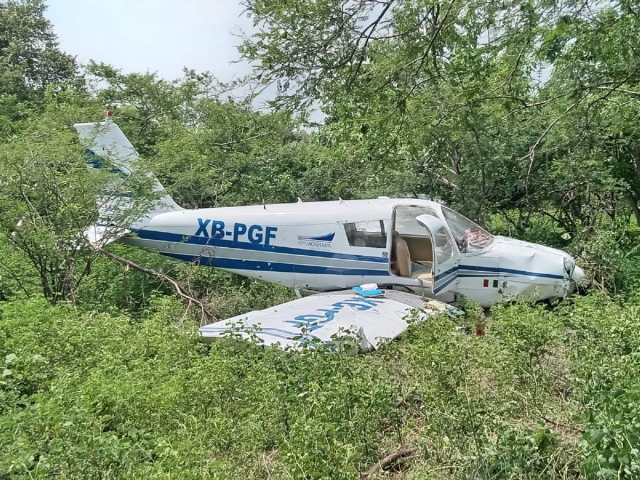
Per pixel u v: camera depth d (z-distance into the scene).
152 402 4.05
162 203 9.63
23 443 3.43
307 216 9.01
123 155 9.88
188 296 8.88
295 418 3.68
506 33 5.94
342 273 8.88
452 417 3.77
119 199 9.16
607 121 9.73
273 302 9.52
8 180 8.32
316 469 3.01
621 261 9.67
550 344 5.15
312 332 6.14
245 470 3.54
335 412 3.78
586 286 9.11
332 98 5.68
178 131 14.48
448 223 8.52
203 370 4.66
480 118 9.94
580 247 10.37
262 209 9.38
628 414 3.30
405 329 6.10
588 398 3.93
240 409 4.21
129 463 3.29
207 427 3.77
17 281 8.80
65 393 4.04
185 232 9.37
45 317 6.30
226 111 12.63
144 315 8.79
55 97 18.28
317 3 4.98
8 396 4.63
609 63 7.21
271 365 4.91
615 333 5.06
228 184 13.90
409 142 7.25
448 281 8.37
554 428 4.09
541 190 12.52
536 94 10.48
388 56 5.59
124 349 5.46
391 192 12.80
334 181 13.59
